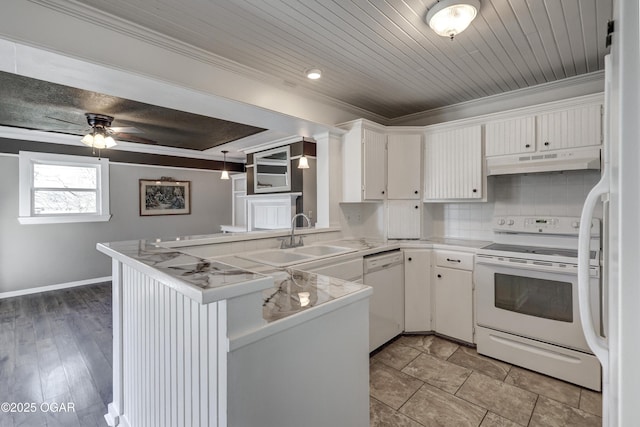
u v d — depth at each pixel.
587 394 2.04
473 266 2.67
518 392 2.07
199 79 2.20
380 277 2.70
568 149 2.42
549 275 2.22
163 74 2.02
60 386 2.18
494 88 2.95
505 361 2.43
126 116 3.45
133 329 1.57
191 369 1.04
